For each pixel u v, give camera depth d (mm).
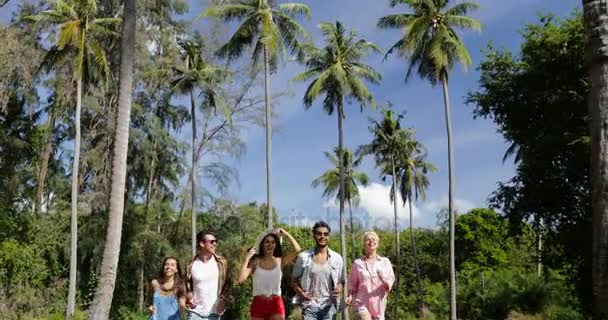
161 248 33812
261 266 7160
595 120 6688
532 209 25188
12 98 29297
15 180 29328
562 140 23531
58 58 25297
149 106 33312
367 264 7949
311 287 7352
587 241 23750
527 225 27562
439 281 52375
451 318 25656
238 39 29641
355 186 47781
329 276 7391
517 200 25562
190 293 7336
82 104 28641
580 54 23547
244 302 33031
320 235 7426
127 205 33219
